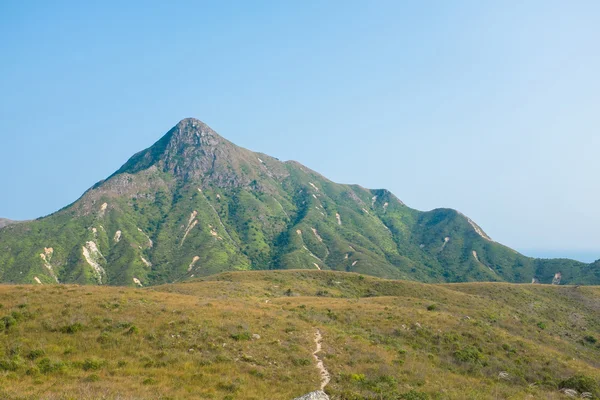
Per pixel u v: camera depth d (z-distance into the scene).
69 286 44.84
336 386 25.67
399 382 28.66
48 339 28.16
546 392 32.91
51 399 18.72
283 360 29.33
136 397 20.14
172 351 28.34
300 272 117.69
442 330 45.25
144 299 40.88
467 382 32.09
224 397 21.98
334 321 46.50
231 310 40.78
